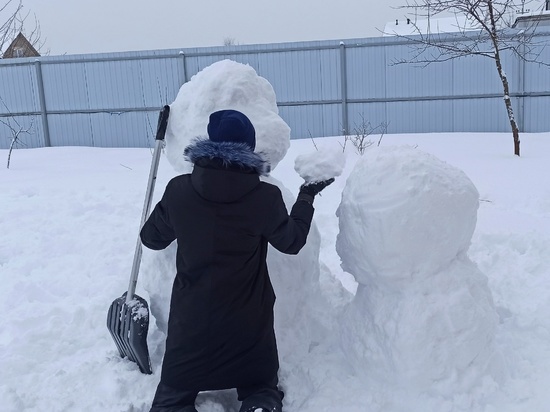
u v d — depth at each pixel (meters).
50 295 4.54
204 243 2.52
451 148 12.15
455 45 12.65
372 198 2.82
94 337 3.66
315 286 3.37
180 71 17.05
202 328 2.55
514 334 3.39
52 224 6.68
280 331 3.08
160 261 3.12
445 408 2.67
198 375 2.58
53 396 2.89
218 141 2.48
